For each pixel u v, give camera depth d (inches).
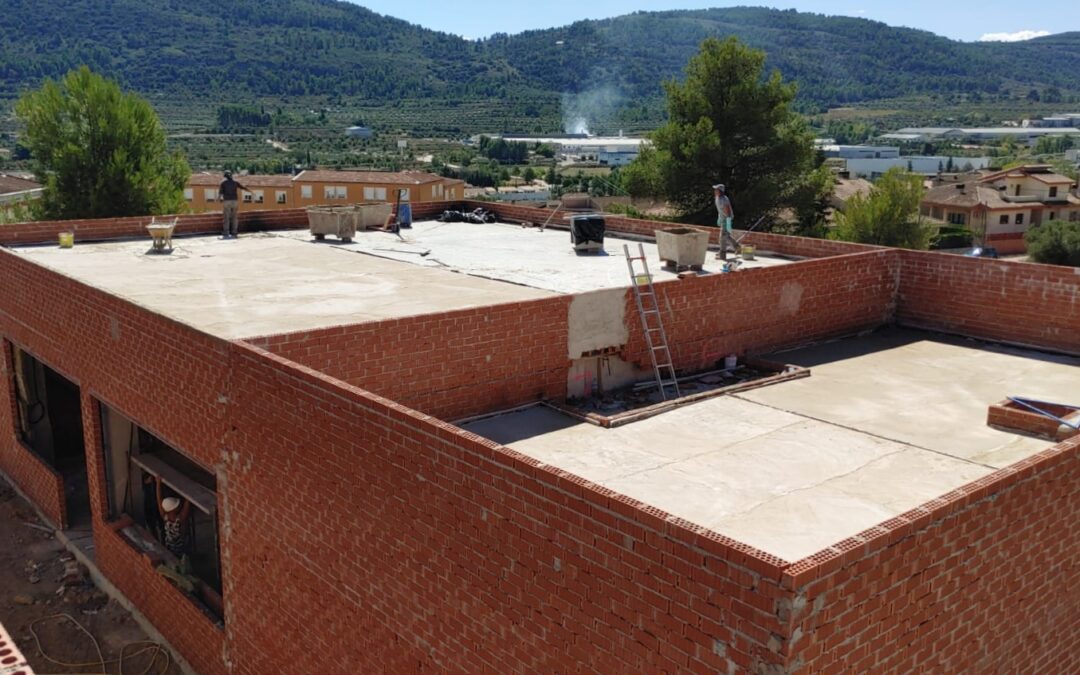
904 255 678.5
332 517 366.9
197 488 518.0
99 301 528.7
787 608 216.2
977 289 641.6
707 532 234.8
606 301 524.7
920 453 421.1
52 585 581.6
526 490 279.3
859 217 1841.8
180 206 1524.4
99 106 1422.2
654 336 549.6
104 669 493.0
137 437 574.6
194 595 496.4
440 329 463.5
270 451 400.2
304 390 370.3
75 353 573.6
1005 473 281.6
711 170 1462.8
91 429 563.5
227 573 451.8
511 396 494.6
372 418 335.9
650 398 523.8
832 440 439.2
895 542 242.8
